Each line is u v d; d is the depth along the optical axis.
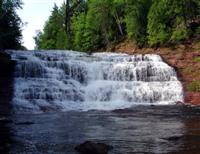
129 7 67.19
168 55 48.12
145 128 20.50
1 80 35.53
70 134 18.39
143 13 63.38
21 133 18.61
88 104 34.53
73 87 37.41
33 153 14.09
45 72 38.81
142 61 44.06
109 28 75.50
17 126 20.98
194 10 56.84
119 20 73.94
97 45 78.25
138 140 16.73
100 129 20.05
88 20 79.38
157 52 53.66
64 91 35.84
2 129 19.83
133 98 38.12
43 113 28.30
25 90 34.28
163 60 46.31
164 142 16.25
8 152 14.27
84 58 43.34
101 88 38.03
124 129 20.09
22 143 16.02
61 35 96.62
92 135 18.08
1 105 30.77
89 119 24.48
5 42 61.16
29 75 38.09
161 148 14.96
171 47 51.41
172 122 23.19
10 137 17.45
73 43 90.81
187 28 53.72
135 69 41.88
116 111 29.81
